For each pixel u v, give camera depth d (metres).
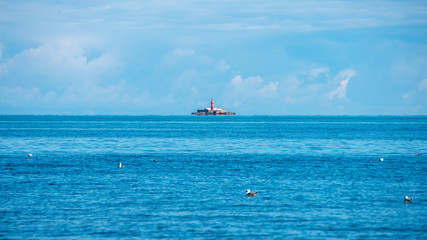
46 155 192.62
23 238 77.06
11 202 98.75
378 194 107.38
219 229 81.75
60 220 86.12
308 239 77.31
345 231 81.00
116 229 81.56
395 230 81.75
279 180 126.12
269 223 85.00
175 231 80.75
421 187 115.69
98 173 138.88
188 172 141.50
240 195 106.25
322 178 129.38
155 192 109.38
